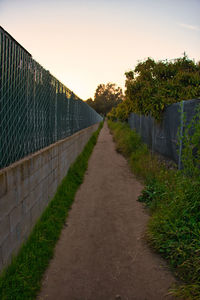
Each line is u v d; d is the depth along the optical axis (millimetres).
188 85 7137
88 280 2252
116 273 2359
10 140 2371
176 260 2510
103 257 2633
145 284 2203
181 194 3283
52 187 4039
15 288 1977
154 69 7652
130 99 8086
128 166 7621
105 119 95375
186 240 2625
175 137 5281
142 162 6734
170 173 4930
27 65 2912
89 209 4059
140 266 2475
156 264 2508
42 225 3066
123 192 4977
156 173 5406
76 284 2193
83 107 11391
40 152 3283
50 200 3875
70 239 3027
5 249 2061
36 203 3055
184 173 3898
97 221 3574
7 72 2275
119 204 4289
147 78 7660
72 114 7266
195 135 3566
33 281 2141
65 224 3465
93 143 13938
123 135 13695
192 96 6805
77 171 6340
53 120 4504
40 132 3553
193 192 3180
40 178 3250
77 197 4684
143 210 3988
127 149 9625
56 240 2977
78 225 3432
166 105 6379
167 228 2920
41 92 3598
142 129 9781
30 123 3053
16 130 2543
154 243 2852
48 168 3729
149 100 6770
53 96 4484
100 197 4680
